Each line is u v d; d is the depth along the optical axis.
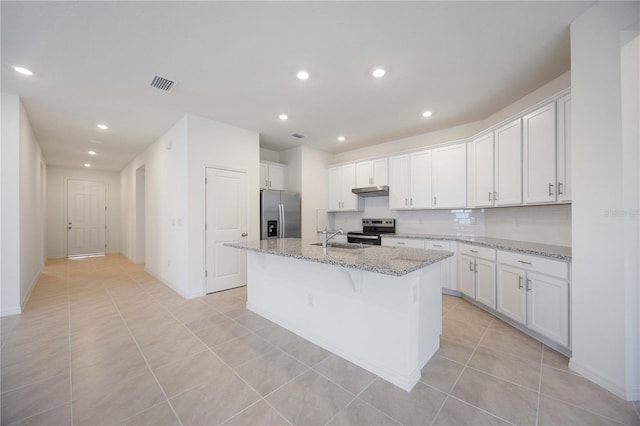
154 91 2.86
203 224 3.67
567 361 1.98
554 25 1.88
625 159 1.58
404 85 2.76
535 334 2.36
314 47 2.14
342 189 5.29
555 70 2.47
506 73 2.52
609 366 1.65
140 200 6.04
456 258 3.51
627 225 1.57
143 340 2.39
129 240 6.70
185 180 3.55
